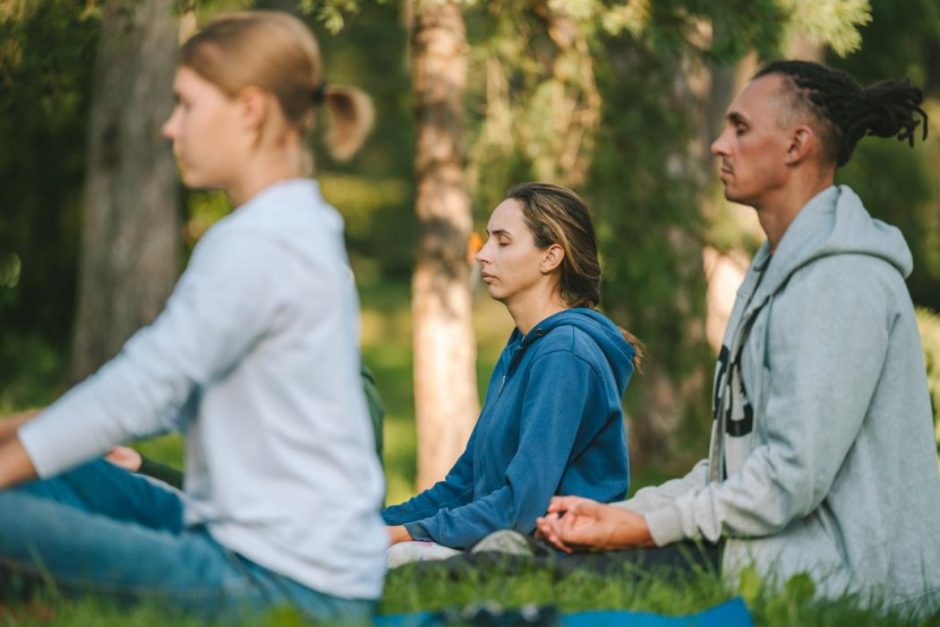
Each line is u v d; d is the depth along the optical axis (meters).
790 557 5.99
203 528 5.11
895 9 22.86
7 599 4.97
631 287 16.17
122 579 4.97
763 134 6.20
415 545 6.85
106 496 5.45
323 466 5.00
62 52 11.56
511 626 5.14
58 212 27.31
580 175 15.53
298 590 5.01
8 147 25.80
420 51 15.05
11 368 26.89
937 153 28.09
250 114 5.03
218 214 26.75
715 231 17.22
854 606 5.82
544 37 15.05
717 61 12.37
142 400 4.79
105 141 24.86
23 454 4.76
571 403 7.08
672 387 19.84
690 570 6.18
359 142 5.32
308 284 4.89
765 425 6.08
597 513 6.21
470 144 15.13
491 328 53.47
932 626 5.89
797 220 6.14
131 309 24.92
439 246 15.15
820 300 5.92
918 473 6.10
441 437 15.19
